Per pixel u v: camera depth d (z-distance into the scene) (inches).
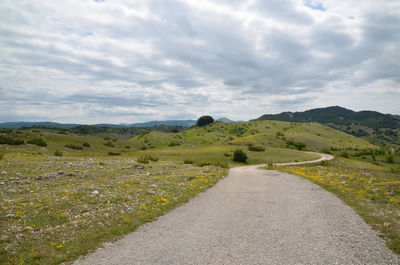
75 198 599.8
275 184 898.7
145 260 287.7
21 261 282.0
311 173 1216.2
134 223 423.8
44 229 391.2
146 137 7637.8
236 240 348.8
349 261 284.0
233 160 3410.4
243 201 607.2
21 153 1791.3
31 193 666.8
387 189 700.7
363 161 4480.8
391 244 327.6
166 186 797.9
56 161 1385.3
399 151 5890.8
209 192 737.0
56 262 282.8
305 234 371.6
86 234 370.0
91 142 3486.7
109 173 1093.8
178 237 362.9
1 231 372.2
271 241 344.5
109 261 285.7
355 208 526.3
